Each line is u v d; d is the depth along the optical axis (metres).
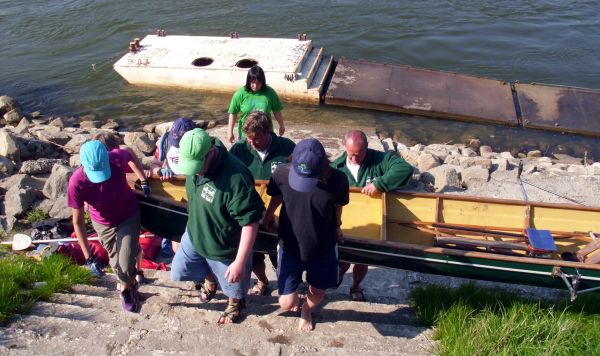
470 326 4.32
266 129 5.12
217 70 12.45
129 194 4.66
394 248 4.94
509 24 17.97
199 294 5.24
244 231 3.88
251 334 4.45
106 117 12.45
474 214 5.88
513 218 5.86
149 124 11.97
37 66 15.34
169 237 5.62
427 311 4.81
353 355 4.03
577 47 16.67
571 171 9.48
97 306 4.87
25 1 19.88
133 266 4.65
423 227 5.77
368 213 5.84
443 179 8.32
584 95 12.61
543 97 12.59
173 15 18.44
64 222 6.43
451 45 16.67
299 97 12.30
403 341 4.37
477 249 5.46
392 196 5.88
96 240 5.86
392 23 17.80
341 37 16.98
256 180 5.46
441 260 4.98
